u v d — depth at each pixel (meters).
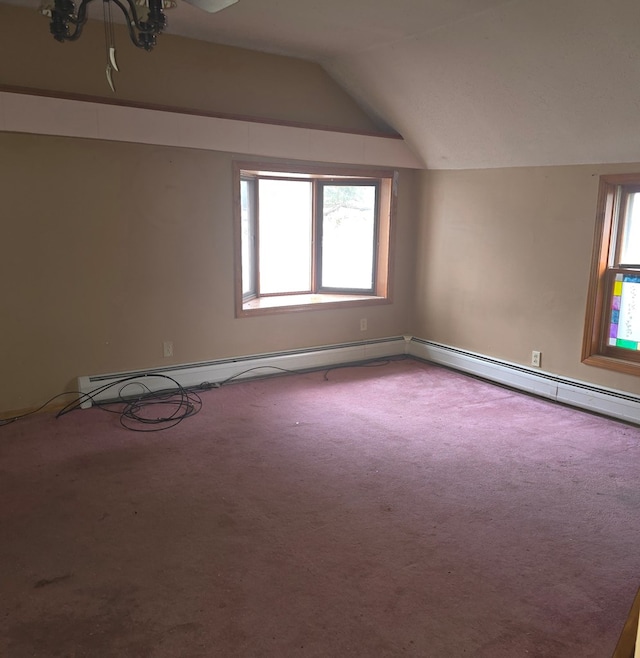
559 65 3.13
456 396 4.23
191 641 1.87
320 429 3.58
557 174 3.93
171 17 3.45
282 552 2.33
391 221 5.04
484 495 2.79
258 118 4.18
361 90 4.46
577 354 3.97
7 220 3.47
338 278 5.34
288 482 2.91
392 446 3.34
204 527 2.51
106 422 3.64
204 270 4.21
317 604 2.04
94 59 3.61
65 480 2.89
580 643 1.87
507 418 3.79
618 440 3.44
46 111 3.44
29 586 2.12
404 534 2.47
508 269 4.36
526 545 2.40
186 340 4.23
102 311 3.87
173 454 3.21
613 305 3.82
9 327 3.59
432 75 3.80
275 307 4.60
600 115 3.31
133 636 1.89
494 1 2.93
